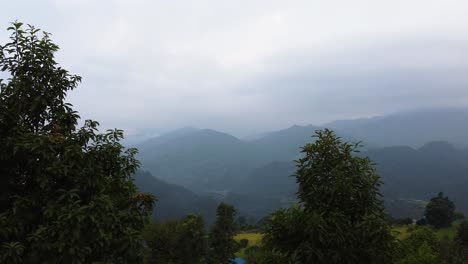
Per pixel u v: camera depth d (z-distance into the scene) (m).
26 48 6.88
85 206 5.97
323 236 6.38
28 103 6.61
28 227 6.14
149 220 7.73
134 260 7.02
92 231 6.09
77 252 5.86
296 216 6.66
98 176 6.71
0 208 6.41
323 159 7.30
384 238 6.39
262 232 7.03
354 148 7.39
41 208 6.17
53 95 6.91
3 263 5.51
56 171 6.05
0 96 6.59
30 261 5.81
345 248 6.39
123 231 6.77
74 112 7.26
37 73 6.72
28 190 6.57
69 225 5.80
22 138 6.02
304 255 6.35
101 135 7.25
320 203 7.01
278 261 6.34
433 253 9.84
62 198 6.16
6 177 6.39
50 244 5.73
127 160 7.70
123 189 7.45
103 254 6.44
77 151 6.29
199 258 25.31
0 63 6.77
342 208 6.93
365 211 6.88
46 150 6.11
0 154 6.00
